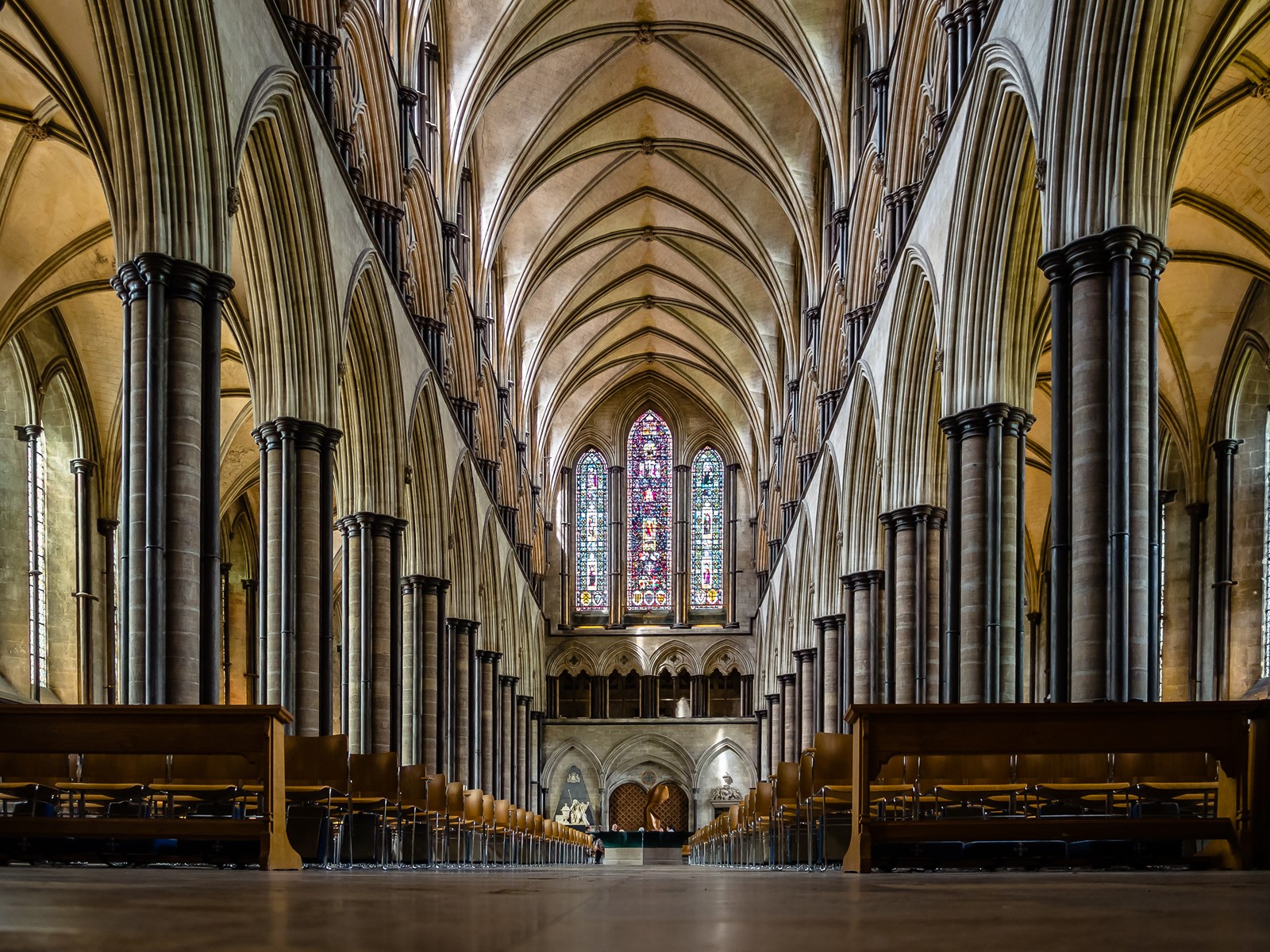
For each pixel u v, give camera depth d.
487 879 8.91
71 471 30.05
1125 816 12.38
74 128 21.47
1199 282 28.36
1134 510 13.27
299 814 14.71
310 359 19.75
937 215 20.59
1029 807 13.30
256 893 5.18
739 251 43.78
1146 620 13.13
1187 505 30.80
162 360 14.44
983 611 18.41
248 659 42.94
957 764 13.88
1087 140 13.91
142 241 14.55
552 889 6.27
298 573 19.38
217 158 15.06
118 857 11.78
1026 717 9.97
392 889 5.93
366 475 24.73
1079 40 13.95
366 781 16.66
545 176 39.22
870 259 28.45
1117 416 13.39
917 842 10.69
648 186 42.59
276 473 19.50
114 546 30.91
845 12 30.64
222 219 15.20
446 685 32.78
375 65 23.97
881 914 4.05
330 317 20.03
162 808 13.34
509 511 45.84
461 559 35.62
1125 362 13.44
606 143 39.53
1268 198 24.23
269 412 19.61
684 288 48.97
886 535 24.72
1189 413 30.58
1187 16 14.52
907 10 23.44
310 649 19.33
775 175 37.44
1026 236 18.34
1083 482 13.54
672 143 39.72
